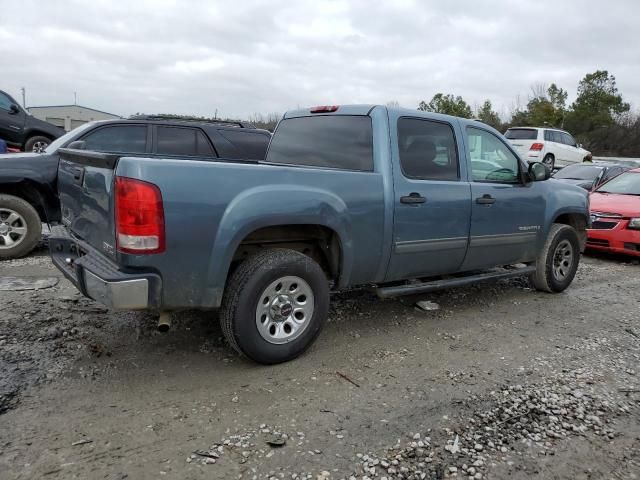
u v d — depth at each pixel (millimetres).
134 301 3078
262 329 3572
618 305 5781
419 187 4352
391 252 4230
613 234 8438
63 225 4281
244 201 3330
